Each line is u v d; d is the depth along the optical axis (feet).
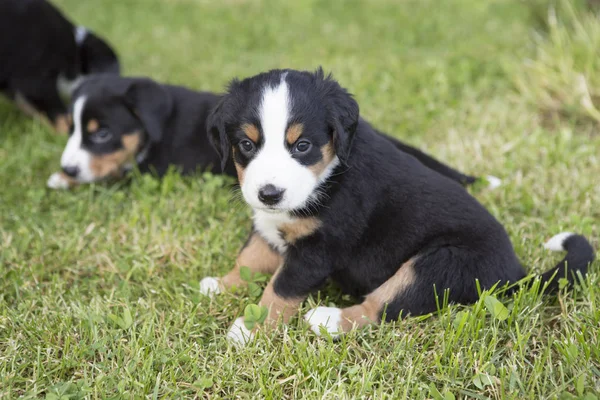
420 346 3.75
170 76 6.33
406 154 4.00
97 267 4.22
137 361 3.65
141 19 8.38
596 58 5.58
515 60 6.27
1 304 3.92
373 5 8.98
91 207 4.58
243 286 4.07
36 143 5.16
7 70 5.24
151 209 4.56
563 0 6.84
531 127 5.26
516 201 4.53
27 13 5.23
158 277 4.13
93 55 5.43
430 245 3.84
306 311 3.92
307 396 3.54
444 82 5.74
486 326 3.78
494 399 3.57
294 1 9.34
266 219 3.92
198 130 4.75
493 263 3.81
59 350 3.75
